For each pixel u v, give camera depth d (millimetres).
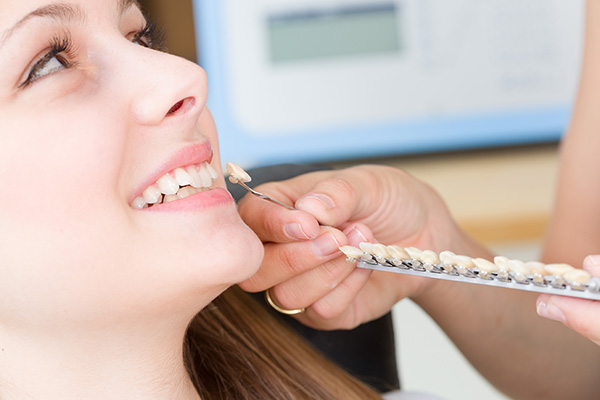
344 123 2123
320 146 2135
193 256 646
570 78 2107
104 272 627
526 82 2105
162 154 667
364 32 2086
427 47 2092
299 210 782
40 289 625
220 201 678
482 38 2092
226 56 2092
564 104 2117
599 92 1069
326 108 2117
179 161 673
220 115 2115
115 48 651
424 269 690
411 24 2084
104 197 621
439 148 2131
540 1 2074
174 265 643
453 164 2141
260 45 2086
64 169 608
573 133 1130
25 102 606
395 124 2129
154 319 674
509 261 620
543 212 1892
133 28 756
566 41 2092
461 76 2107
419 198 954
